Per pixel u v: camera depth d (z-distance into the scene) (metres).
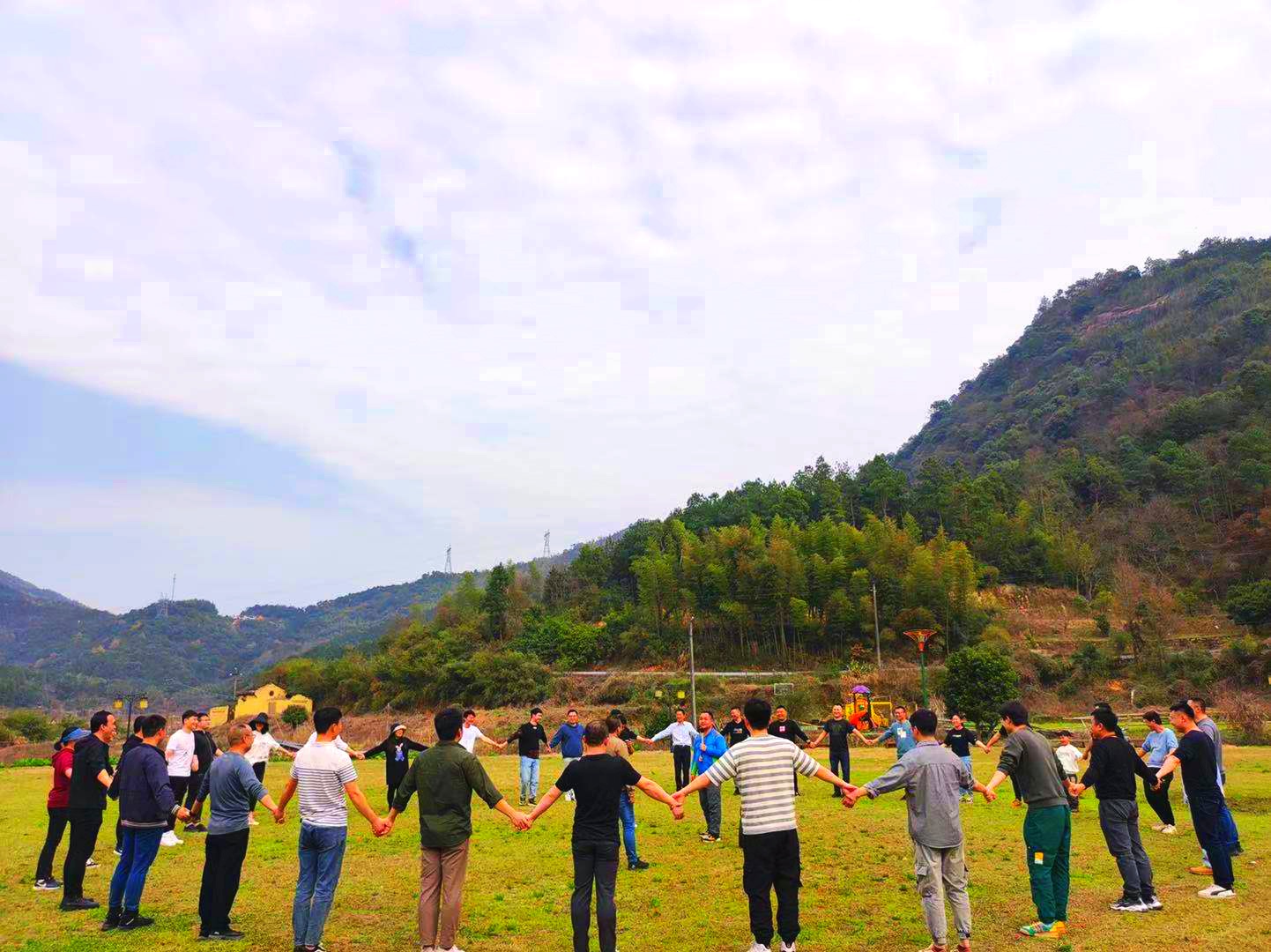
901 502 106.31
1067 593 87.44
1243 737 36.16
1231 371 122.75
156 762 7.75
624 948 7.06
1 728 77.75
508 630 89.69
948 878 6.77
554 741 15.47
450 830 6.74
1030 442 138.25
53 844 9.15
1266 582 72.12
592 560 105.69
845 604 71.44
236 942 7.18
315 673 98.56
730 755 6.68
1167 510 95.19
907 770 6.85
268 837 12.36
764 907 6.43
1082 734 42.16
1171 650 68.00
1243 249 191.75
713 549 82.06
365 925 7.79
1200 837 8.70
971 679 43.97
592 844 6.52
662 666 76.12
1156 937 7.12
